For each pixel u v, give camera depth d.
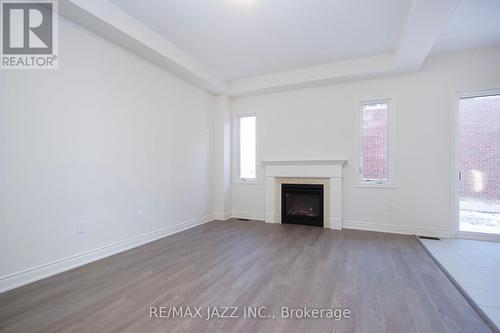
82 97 2.66
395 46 3.53
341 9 2.71
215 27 3.08
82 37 2.65
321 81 4.29
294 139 4.76
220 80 4.68
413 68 3.76
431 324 1.66
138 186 3.35
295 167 4.61
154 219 3.62
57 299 1.96
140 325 1.64
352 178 4.30
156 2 2.60
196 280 2.31
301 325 1.64
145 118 3.46
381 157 4.17
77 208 2.62
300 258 2.88
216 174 5.14
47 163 2.36
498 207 3.52
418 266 2.63
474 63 3.60
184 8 2.71
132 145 3.26
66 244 2.52
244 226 4.48
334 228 4.30
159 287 2.17
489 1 2.53
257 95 5.09
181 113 4.18
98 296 2.01
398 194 4.00
